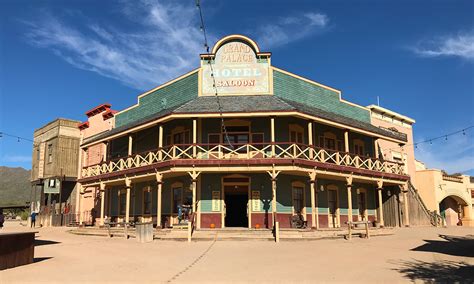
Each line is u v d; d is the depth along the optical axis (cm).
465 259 1366
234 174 2259
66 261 1323
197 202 2231
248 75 2352
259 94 2323
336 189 2605
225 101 2241
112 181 2528
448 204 3712
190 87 2412
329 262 1304
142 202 2606
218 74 2362
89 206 3253
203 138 2319
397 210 2861
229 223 2477
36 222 3469
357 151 2836
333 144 2655
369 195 2881
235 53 2377
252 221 2219
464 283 970
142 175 2303
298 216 2277
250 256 1432
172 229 2030
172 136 2478
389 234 2331
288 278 1039
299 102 2473
